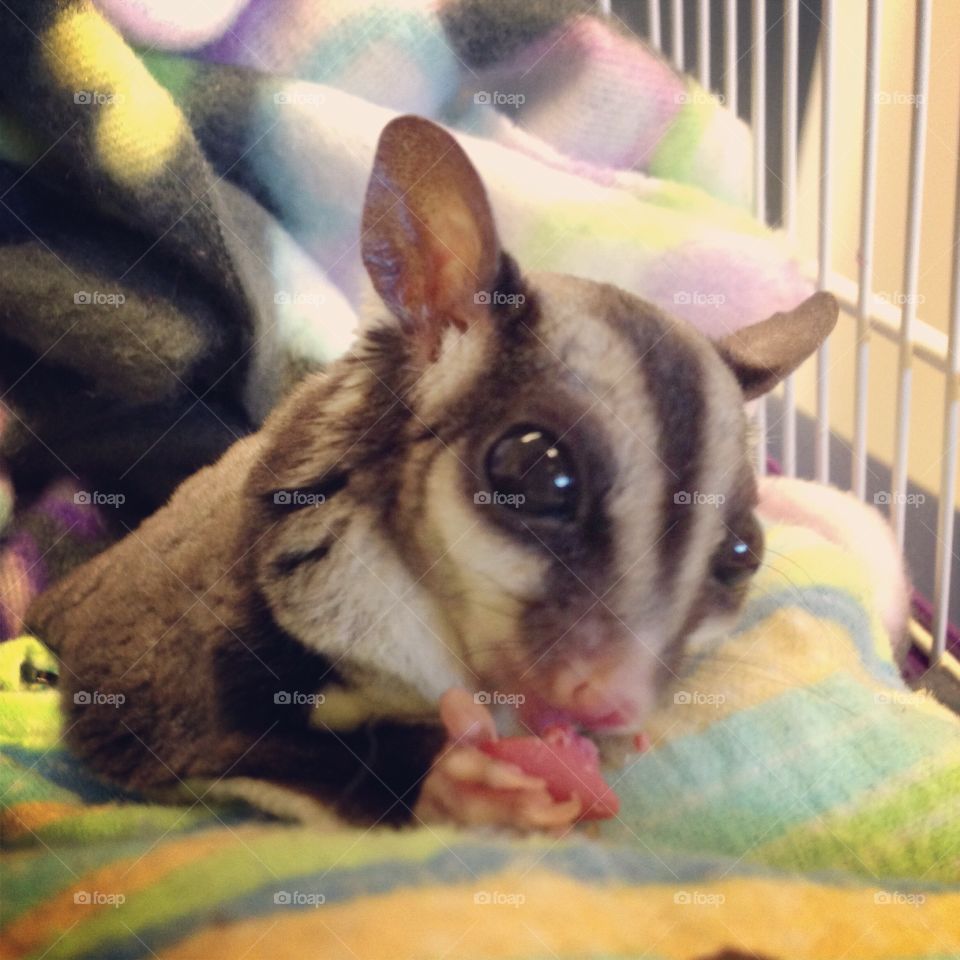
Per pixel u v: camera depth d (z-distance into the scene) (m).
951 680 0.16
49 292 0.13
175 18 0.14
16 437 0.14
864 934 0.13
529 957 0.12
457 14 0.14
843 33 0.15
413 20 0.14
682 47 0.15
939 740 0.14
